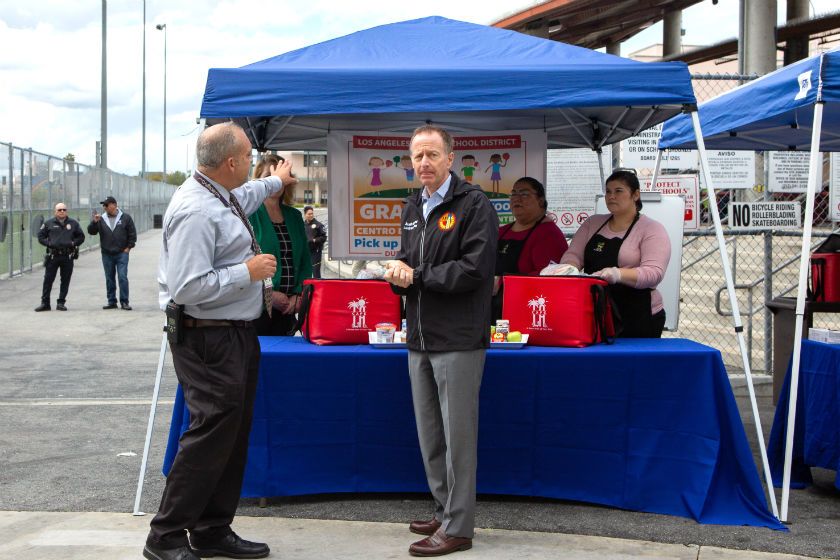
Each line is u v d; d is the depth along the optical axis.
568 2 17.14
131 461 5.47
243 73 4.25
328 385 4.42
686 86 4.27
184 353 3.50
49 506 4.52
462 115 6.35
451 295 3.71
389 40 4.89
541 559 3.74
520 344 4.35
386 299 4.55
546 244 5.51
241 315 3.53
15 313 13.66
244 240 3.57
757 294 10.84
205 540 3.75
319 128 6.44
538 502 4.55
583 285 4.44
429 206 3.79
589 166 8.03
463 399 3.73
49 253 13.77
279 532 4.09
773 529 4.14
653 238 4.99
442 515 4.03
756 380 7.65
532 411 4.42
